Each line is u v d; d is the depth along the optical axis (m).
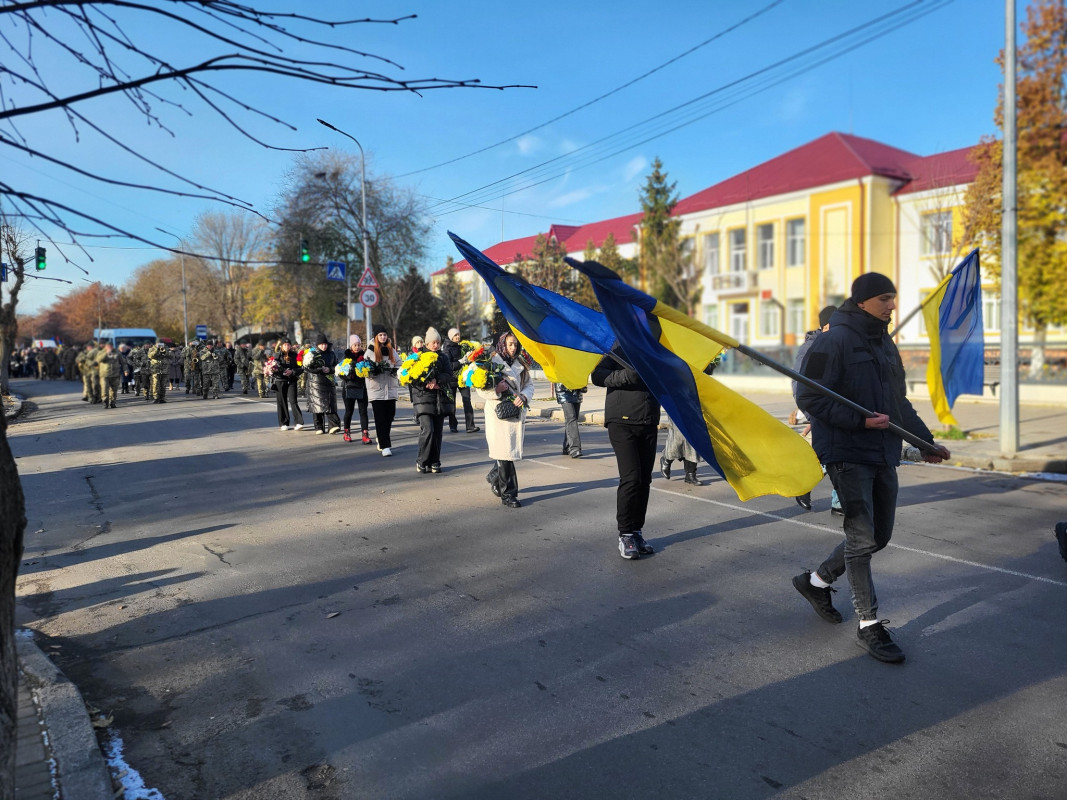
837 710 3.31
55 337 79.19
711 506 7.26
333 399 13.40
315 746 3.09
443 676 3.70
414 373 8.90
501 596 4.80
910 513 6.93
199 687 3.63
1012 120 9.16
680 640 4.08
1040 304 11.72
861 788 2.74
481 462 9.92
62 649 4.10
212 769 2.94
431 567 5.41
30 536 6.50
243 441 12.54
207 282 58.91
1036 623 4.27
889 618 4.37
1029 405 16.08
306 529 6.53
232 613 4.59
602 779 2.82
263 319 51.38
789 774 2.84
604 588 4.92
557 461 10.04
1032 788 2.73
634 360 4.08
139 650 4.07
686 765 2.90
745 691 3.50
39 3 1.67
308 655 3.97
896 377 4.04
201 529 6.61
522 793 2.74
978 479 8.66
